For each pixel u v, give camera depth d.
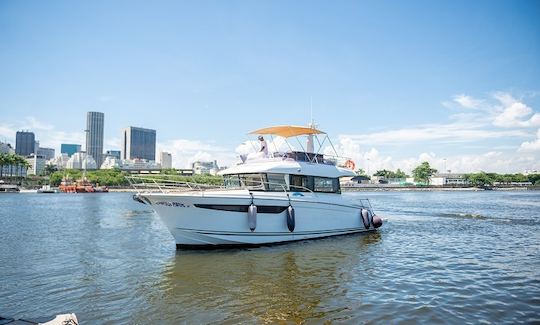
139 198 17.31
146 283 12.58
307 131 21.41
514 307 10.17
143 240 22.02
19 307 10.39
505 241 21.17
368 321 9.23
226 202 16.91
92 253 17.94
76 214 41.28
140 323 9.20
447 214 39.34
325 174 20.98
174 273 13.76
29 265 15.45
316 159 21.59
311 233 20.02
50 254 17.77
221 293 11.45
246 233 17.62
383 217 35.97
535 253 17.66
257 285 12.24
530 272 13.98
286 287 12.02
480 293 11.38
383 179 186.50
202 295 11.28
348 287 12.00
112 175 170.00
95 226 29.56
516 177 198.12
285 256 16.42
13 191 142.75
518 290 11.70
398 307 10.16
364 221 22.75
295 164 19.70
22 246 20.06
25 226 29.53
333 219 21.25
